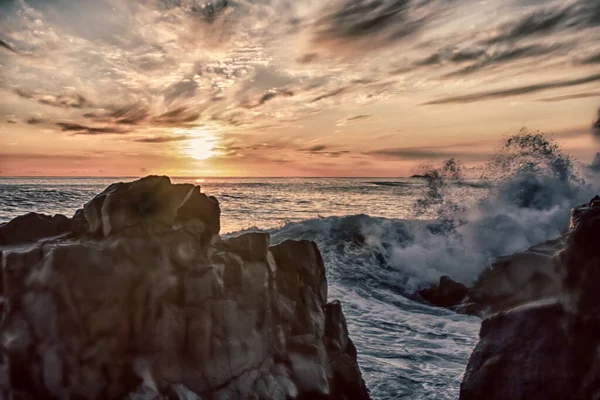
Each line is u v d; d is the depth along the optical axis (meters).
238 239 2.25
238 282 2.11
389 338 5.06
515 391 2.24
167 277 1.89
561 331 2.23
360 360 4.30
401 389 3.62
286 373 2.08
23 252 1.82
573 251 2.20
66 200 27.27
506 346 2.42
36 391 1.62
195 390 1.78
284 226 12.27
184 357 1.83
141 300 1.81
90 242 1.93
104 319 1.73
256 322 2.07
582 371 2.06
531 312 2.44
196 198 2.20
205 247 2.10
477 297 6.26
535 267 2.77
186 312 1.88
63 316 1.68
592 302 2.07
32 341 1.66
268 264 2.30
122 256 1.85
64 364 1.65
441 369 4.09
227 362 1.90
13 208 22.05
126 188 2.09
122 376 1.70
